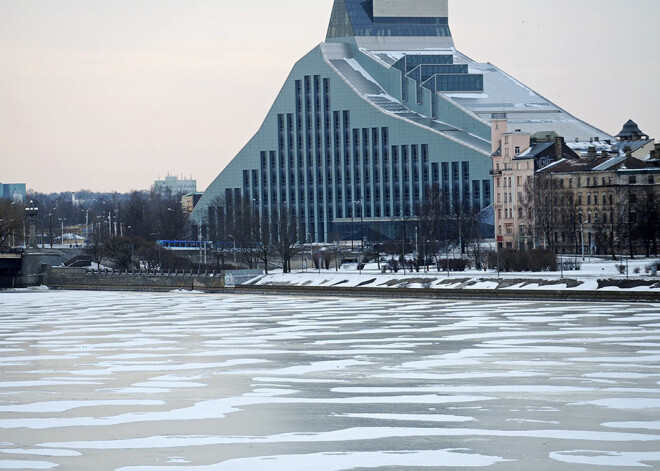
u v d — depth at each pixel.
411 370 156.75
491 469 100.62
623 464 101.56
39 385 148.75
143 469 102.19
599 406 126.81
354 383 146.50
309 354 177.88
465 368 157.25
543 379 145.75
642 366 155.50
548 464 101.94
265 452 107.94
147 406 131.75
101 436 115.62
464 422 119.62
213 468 102.19
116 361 173.50
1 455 107.94
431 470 100.62
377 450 108.12
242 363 168.50
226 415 125.75
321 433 115.69
